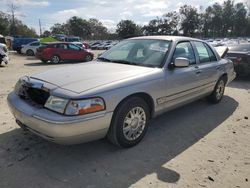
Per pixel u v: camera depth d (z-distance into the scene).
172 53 4.68
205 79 5.54
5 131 4.54
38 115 3.38
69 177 3.30
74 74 3.94
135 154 3.88
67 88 3.45
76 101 3.28
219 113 5.82
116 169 3.50
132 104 3.87
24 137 4.31
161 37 5.11
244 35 105.25
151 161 3.71
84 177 3.31
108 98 3.51
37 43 26.50
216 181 3.32
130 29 91.25
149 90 4.07
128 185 3.18
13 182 3.19
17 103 3.81
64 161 3.65
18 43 28.95
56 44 18.52
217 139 4.50
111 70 4.16
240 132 4.82
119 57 4.93
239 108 6.25
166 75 4.40
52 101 3.39
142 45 4.97
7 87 8.31
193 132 4.75
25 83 3.86
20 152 3.85
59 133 3.25
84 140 3.49
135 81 3.89
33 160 3.66
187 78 4.88
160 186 3.18
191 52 5.29
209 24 105.56
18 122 3.91
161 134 4.62
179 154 3.94
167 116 5.53
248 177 3.42
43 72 4.21
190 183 3.25
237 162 3.77
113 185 3.18
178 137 4.52
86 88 3.45
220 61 6.25
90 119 3.35
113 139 3.82
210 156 3.91
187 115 5.63
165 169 3.53
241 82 9.80
